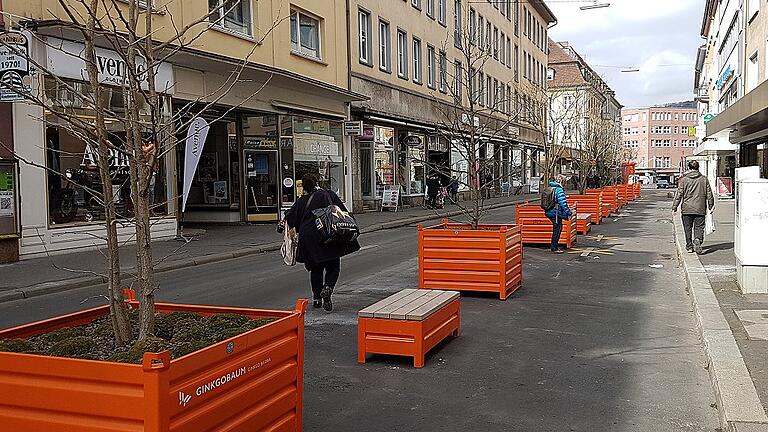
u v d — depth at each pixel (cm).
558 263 1389
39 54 1366
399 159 3450
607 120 5091
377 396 575
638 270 1287
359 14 2950
